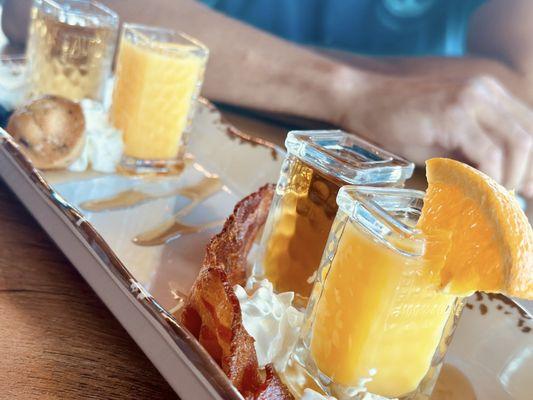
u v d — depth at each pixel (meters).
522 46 0.73
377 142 0.60
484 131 0.60
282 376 0.28
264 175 0.41
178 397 0.26
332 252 0.27
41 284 0.29
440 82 0.63
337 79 0.60
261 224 0.34
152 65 0.39
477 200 0.25
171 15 0.60
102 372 0.26
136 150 0.39
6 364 0.25
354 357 0.26
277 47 0.61
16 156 0.32
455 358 0.30
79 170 0.38
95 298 0.29
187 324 0.28
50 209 0.31
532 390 0.29
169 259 0.33
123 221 0.35
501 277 0.24
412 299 0.26
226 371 0.25
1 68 0.43
